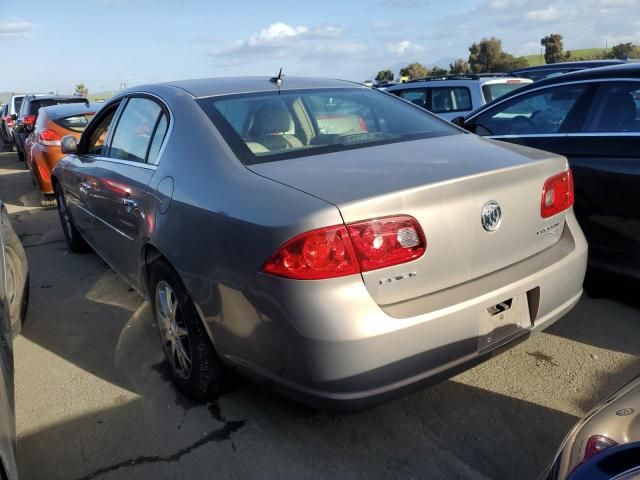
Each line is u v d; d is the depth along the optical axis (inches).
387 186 84.7
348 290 80.4
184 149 110.3
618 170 139.3
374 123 123.3
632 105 143.1
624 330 134.8
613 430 62.3
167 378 124.6
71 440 105.3
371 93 139.9
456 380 117.6
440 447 97.8
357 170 92.5
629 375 116.1
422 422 104.8
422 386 86.5
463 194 88.7
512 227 96.1
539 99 167.3
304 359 81.8
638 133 139.3
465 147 109.2
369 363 80.9
